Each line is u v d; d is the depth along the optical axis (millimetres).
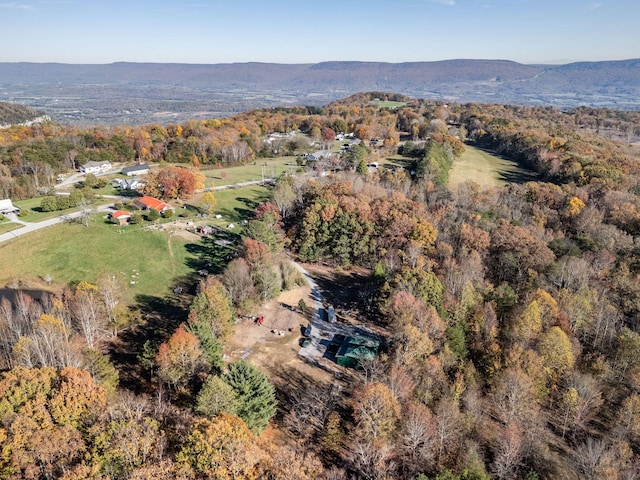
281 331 87562
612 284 92125
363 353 77312
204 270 112062
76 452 46094
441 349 72812
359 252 116125
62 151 194875
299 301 98688
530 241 103188
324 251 119625
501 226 111750
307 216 120875
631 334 74062
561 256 103438
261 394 59031
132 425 47688
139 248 121312
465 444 56562
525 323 74562
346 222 117188
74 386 51938
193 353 65438
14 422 46719
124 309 88938
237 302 92188
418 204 124688
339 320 93250
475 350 75750
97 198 155000
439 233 113562
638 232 116562
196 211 147000
